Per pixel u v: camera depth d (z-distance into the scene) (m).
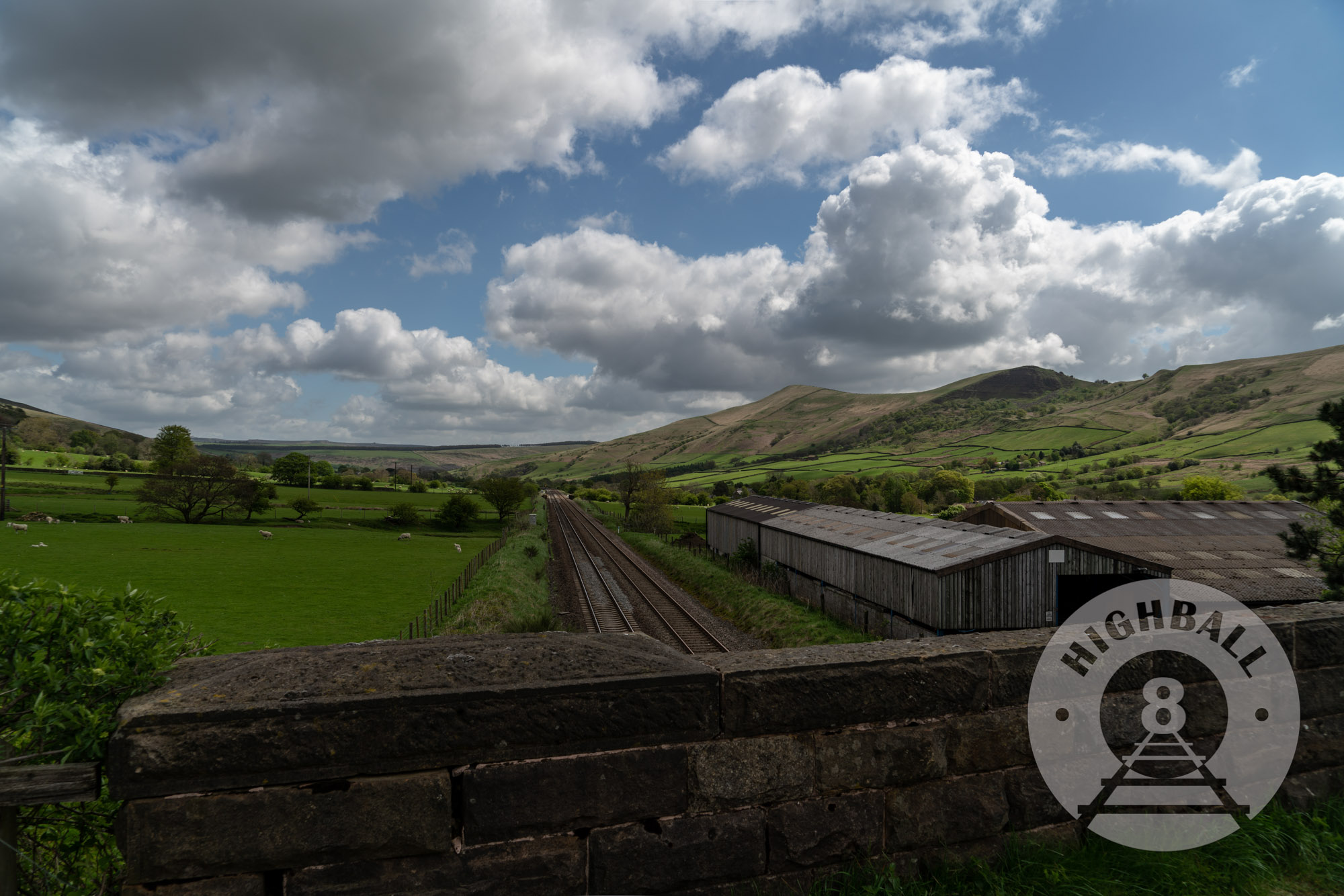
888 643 2.71
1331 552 17.69
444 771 1.97
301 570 40.69
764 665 2.34
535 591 30.53
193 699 1.86
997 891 2.42
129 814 1.75
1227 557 29.48
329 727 1.87
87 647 1.99
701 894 2.19
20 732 1.95
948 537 24.61
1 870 1.86
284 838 1.83
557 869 2.03
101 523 65.69
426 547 56.28
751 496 52.91
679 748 2.20
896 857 2.47
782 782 2.31
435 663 2.14
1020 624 21.05
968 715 2.62
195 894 1.78
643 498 75.44
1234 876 2.69
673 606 29.69
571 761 2.07
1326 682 3.36
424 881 1.91
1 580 2.12
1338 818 3.11
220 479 73.25
